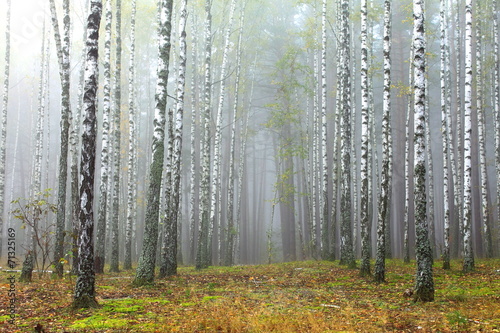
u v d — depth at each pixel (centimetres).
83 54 2627
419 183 1120
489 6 2728
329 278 1590
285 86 2930
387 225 2508
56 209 1584
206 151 2291
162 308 991
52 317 881
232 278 1639
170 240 1759
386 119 1598
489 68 2927
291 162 3194
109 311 941
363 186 1670
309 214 3300
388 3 1658
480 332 748
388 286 1355
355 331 778
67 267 1991
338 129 2609
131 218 2231
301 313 916
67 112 1638
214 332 773
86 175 984
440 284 1351
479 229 3100
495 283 1312
